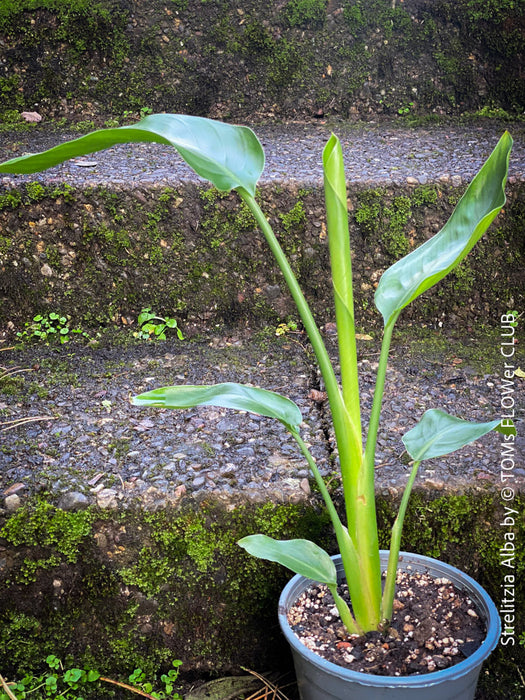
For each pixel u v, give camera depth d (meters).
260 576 0.65
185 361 0.88
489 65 1.28
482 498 0.65
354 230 0.94
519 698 0.65
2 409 0.77
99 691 0.66
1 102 1.25
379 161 1.02
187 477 0.66
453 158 1.03
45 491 0.65
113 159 1.04
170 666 0.66
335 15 1.26
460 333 0.93
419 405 0.77
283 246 0.93
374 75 1.29
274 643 0.67
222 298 0.95
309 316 0.51
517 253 0.92
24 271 0.93
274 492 0.65
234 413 0.77
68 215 0.92
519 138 1.13
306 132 1.22
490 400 0.78
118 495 0.64
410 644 0.53
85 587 0.65
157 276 0.94
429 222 0.93
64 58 1.24
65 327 0.94
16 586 0.65
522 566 0.66
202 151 0.50
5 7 1.21
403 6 1.25
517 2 1.23
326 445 0.71
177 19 1.25
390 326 0.52
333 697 0.51
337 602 0.54
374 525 0.53
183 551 0.64
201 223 0.92
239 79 1.28
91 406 0.78
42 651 0.66
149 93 1.27
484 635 0.54
